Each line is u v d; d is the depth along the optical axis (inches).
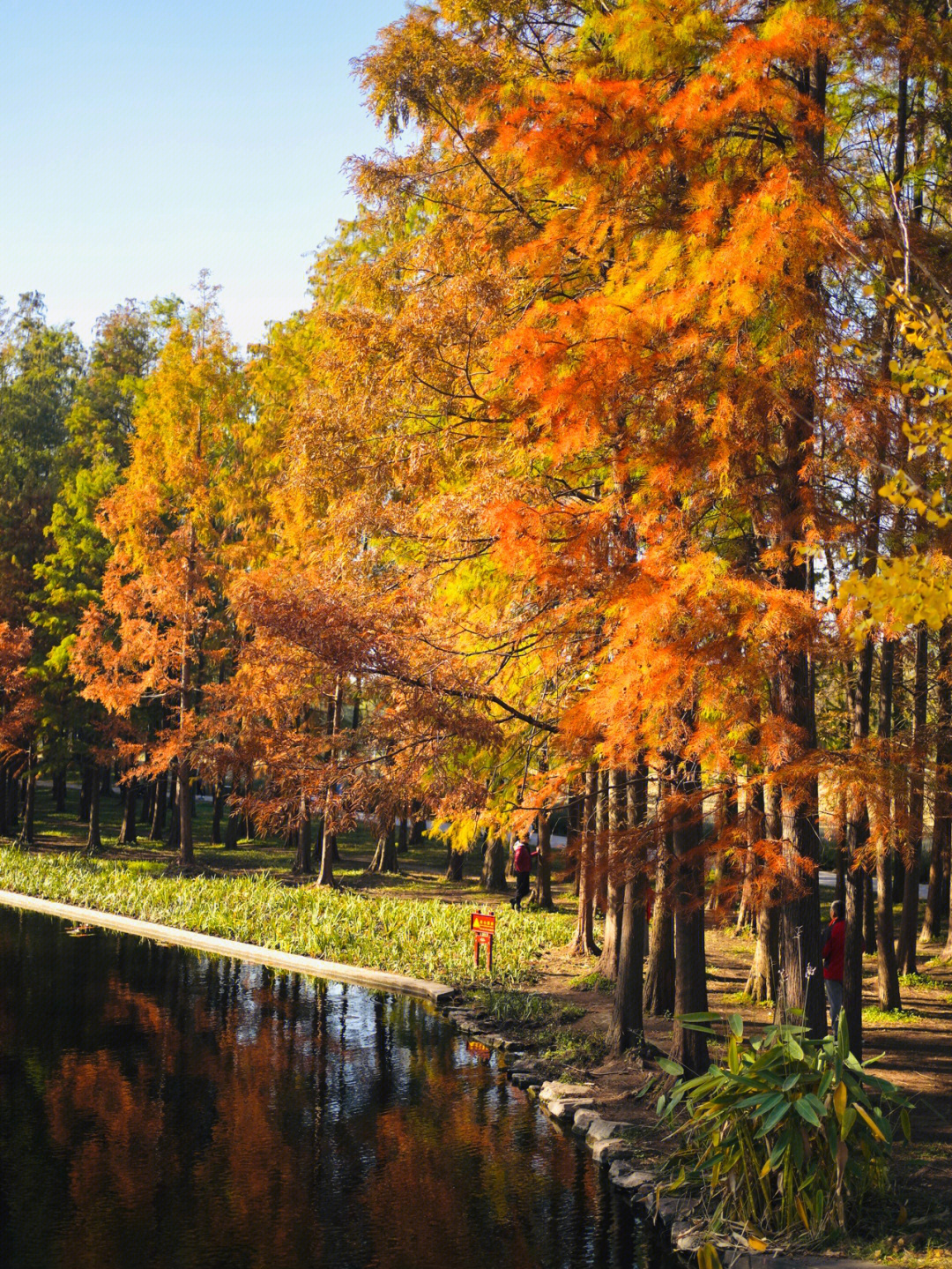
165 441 1252.5
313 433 513.0
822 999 413.4
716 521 398.6
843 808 349.4
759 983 636.1
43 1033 552.7
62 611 1533.0
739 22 389.4
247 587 433.1
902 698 689.6
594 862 380.8
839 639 328.5
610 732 343.0
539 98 471.5
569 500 442.6
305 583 449.4
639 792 505.4
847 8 388.2
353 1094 461.1
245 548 1186.6
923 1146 378.6
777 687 414.9
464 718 408.5
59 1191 346.6
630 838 375.9
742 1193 319.9
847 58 420.5
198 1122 419.5
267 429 1193.4
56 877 1119.6
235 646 1135.6
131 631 1218.6
